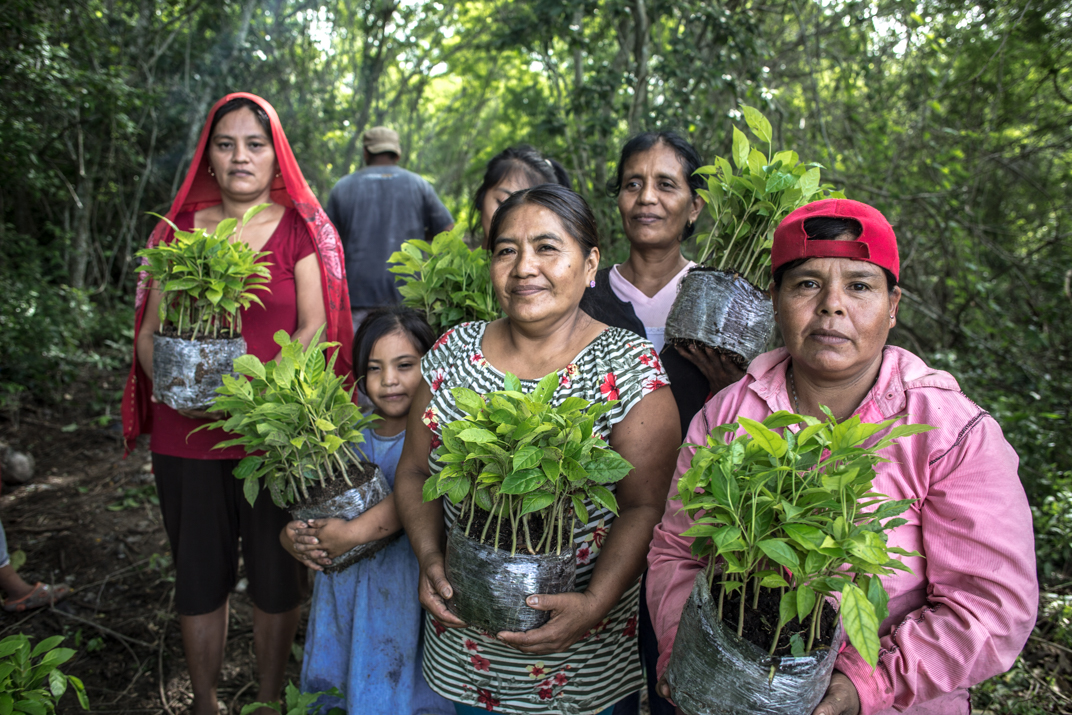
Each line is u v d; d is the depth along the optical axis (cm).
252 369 197
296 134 1082
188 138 962
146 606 348
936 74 601
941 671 132
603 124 537
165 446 249
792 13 673
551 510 158
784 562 116
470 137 1622
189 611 251
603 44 695
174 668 303
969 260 643
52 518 434
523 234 168
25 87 682
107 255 946
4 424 580
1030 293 656
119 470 512
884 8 620
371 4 1089
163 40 962
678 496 134
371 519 198
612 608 174
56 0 730
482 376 183
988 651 130
